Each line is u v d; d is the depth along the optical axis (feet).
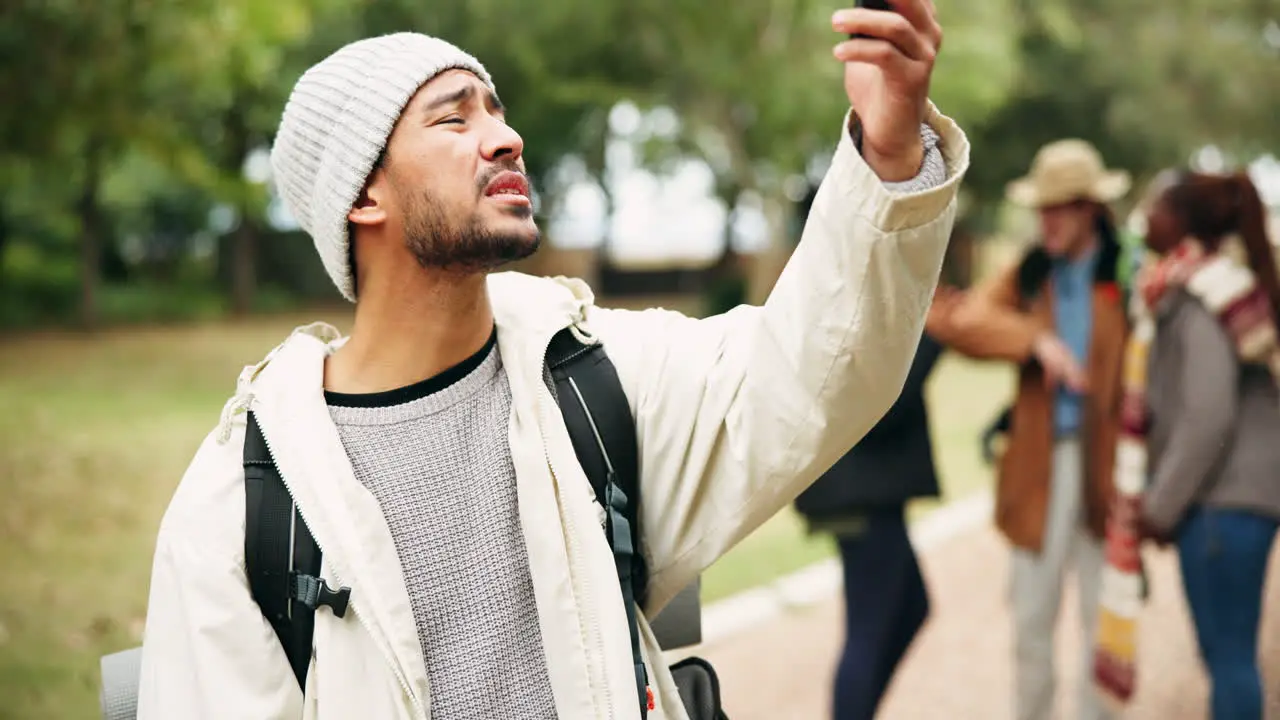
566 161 89.71
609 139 84.58
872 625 10.34
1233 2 81.92
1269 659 13.56
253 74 33.30
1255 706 9.62
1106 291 11.54
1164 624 15.74
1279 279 9.97
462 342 4.60
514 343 4.63
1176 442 9.82
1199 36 80.64
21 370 51.83
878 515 10.34
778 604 16.98
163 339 68.49
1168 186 10.34
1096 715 11.34
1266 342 9.75
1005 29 58.03
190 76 29.25
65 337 69.46
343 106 4.40
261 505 4.30
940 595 17.67
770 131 56.59
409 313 4.53
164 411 38.99
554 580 4.30
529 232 4.34
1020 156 83.10
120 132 33.06
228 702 4.12
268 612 4.29
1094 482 11.26
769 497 4.46
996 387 46.16
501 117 4.57
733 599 17.12
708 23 53.21
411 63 4.36
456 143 4.30
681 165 81.41
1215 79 79.66
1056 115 83.10
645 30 55.57
